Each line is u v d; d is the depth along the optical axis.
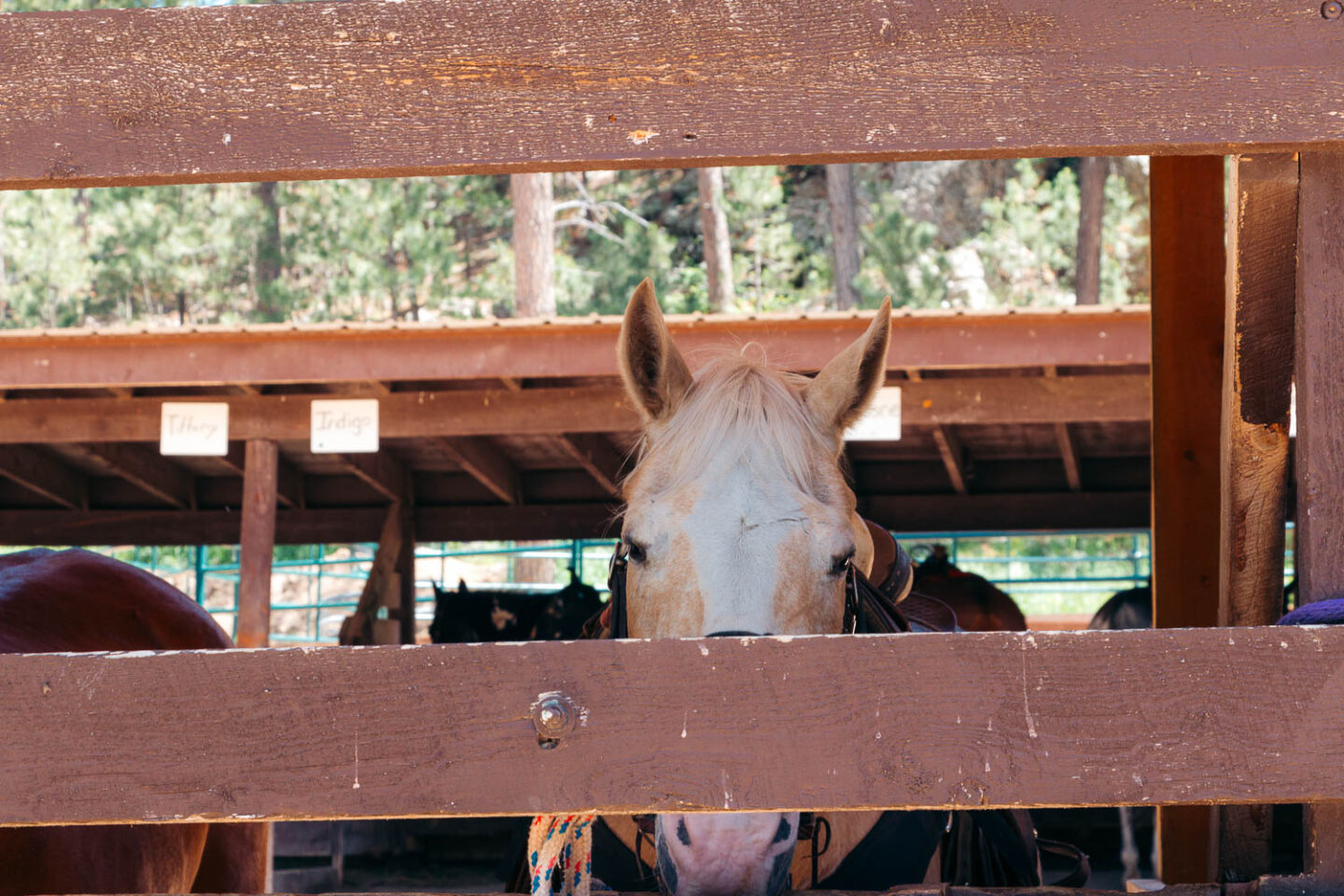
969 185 22.66
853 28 1.44
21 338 5.12
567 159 1.44
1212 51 1.42
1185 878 2.69
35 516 7.52
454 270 23.59
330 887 6.88
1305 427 1.50
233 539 7.53
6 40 1.46
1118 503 7.13
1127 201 21.14
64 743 1.28
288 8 1.46
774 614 1.63
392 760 1.28
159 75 1.46
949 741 1.27
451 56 1.45
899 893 1.60
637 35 1.44
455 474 7.58
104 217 20.67
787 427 1.81
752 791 1.27
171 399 5.82
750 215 20.72
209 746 1.28
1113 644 1.28
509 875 2.25
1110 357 4.86
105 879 2.25
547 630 6.75
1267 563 1.83
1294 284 1.66
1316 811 1.47
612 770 1.28
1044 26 1.43
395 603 7.28
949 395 5.45
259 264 21.11
